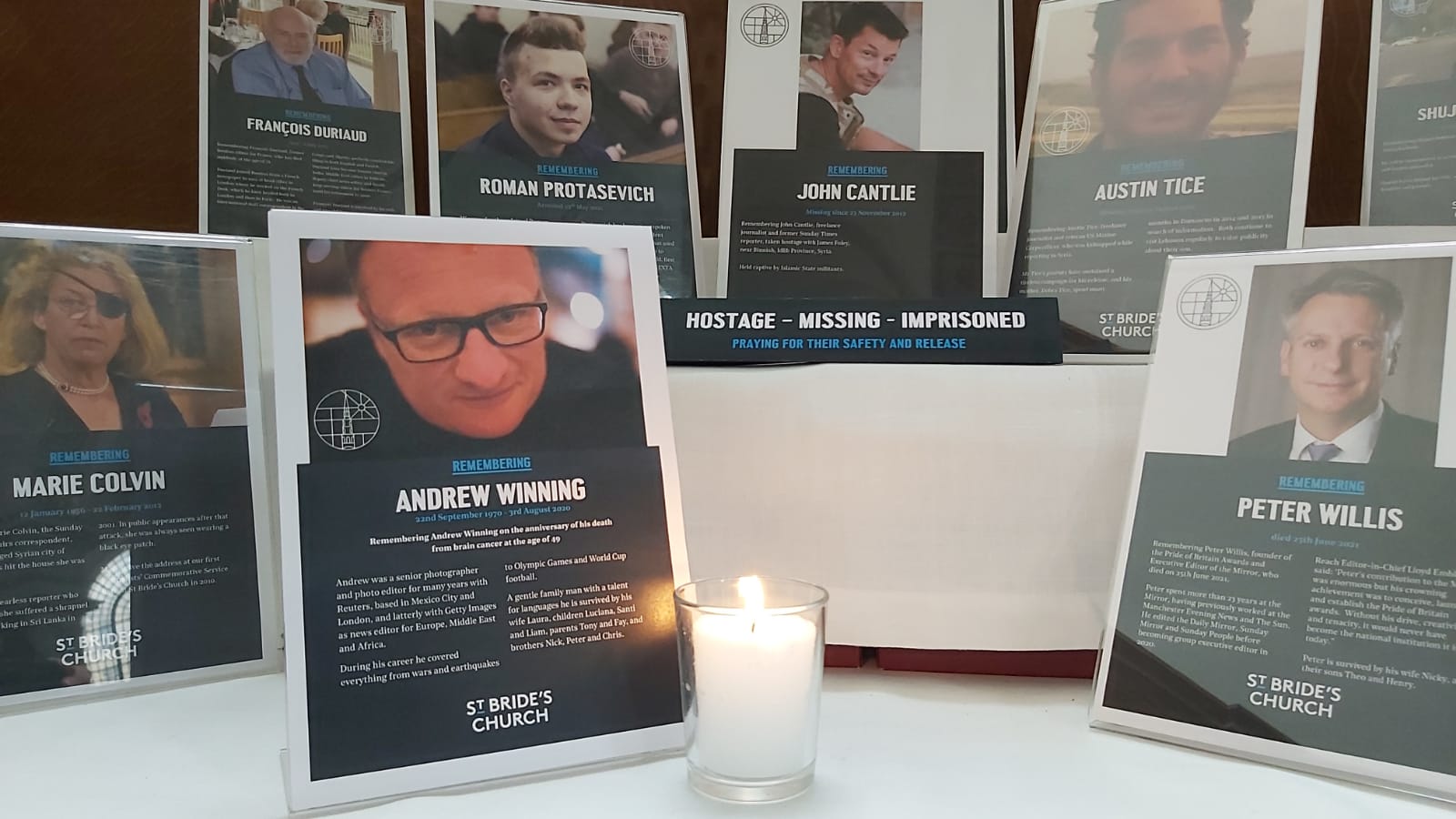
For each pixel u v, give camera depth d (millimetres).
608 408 668
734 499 771
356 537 583
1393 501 617
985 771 611
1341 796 577
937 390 753
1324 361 657
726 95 1040
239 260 804
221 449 782
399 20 1037
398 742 565
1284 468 654
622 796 572
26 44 1018
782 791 568
